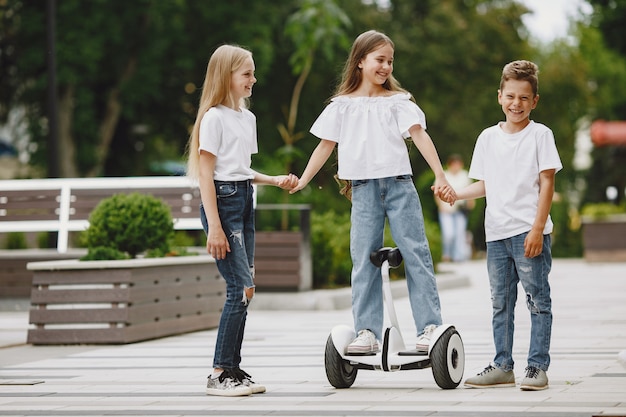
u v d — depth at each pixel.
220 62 8.05
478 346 10.91
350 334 8.15
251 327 13.36
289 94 36.16
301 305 15.74
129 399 7.92
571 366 9.18
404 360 7.94
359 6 36.97
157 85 31.75
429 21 39.06
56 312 11.84
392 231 8.16
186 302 12.86
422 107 39.53
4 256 16.31
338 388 8.20
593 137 47.09
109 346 11.62
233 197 7.96
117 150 36.22
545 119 45.38
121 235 12.68
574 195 52.66
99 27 30.02
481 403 7.33
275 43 34.19
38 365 10.12
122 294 11.74
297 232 16.20
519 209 7.98
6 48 31.61
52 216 16.89
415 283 8.09
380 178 8.13
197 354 10.76
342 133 8.24
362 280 8.20
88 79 30.78
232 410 7.31
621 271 25.02
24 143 33.59
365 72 8.27
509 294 8.11
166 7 30.14
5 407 7.65
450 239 29.03
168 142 37.16
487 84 40.78
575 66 44.88
